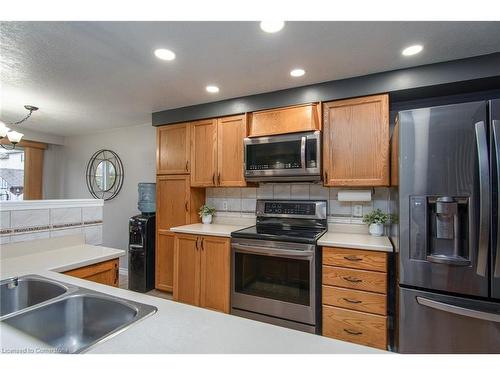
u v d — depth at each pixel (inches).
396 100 89.1
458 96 83.7
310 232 96.3
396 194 69.0
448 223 58.1
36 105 115.5
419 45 66.2
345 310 77.4
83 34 62.3
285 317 85.4
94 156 170.4
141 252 125.7
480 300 55.1
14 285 49.8
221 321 33.3
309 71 81.5
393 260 75.5
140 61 75.5
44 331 38.2
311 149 90.9
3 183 165.3
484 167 52.9
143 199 136.8
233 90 97.4
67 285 46.1
